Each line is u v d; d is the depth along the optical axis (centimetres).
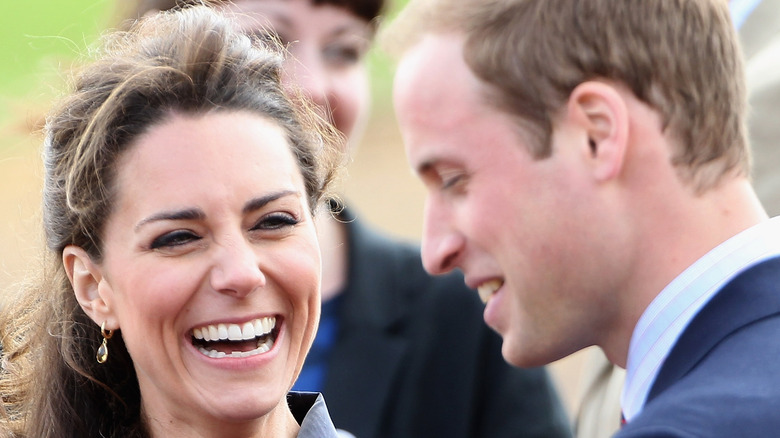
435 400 1327
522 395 1334
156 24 1001
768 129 1253
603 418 1296
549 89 834
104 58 984
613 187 832
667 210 827
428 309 1354
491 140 852
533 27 841
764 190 1246
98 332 997
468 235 878
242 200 898
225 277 884
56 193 959
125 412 1000
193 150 895
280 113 955
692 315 802
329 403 1317
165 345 906
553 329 873
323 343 1346
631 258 836
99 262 933
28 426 1023
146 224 891
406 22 915
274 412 952
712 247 826
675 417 724
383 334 1345
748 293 791
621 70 826
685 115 824
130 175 898
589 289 851
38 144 1084
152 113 903
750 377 741
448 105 865
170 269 892
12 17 5872
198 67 917
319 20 1430
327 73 1458
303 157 970
